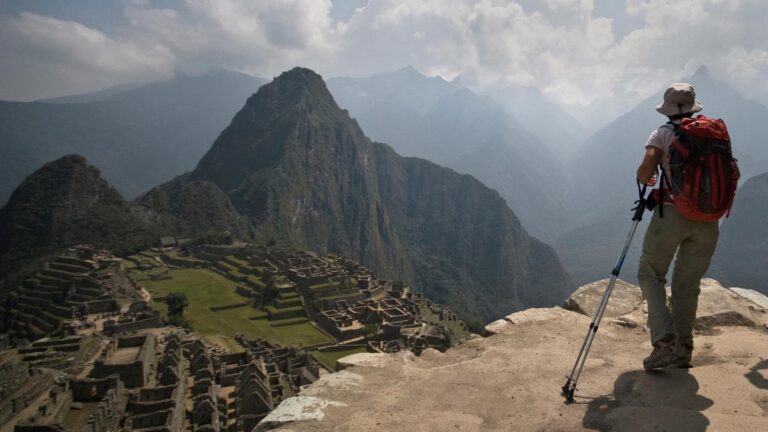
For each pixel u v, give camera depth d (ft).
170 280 392.68
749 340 21.86
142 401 117.50
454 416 17.78
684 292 19.38
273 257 463.42
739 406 15.74
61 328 230.68
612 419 16.01
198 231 654.12
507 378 20.83
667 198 18.40
